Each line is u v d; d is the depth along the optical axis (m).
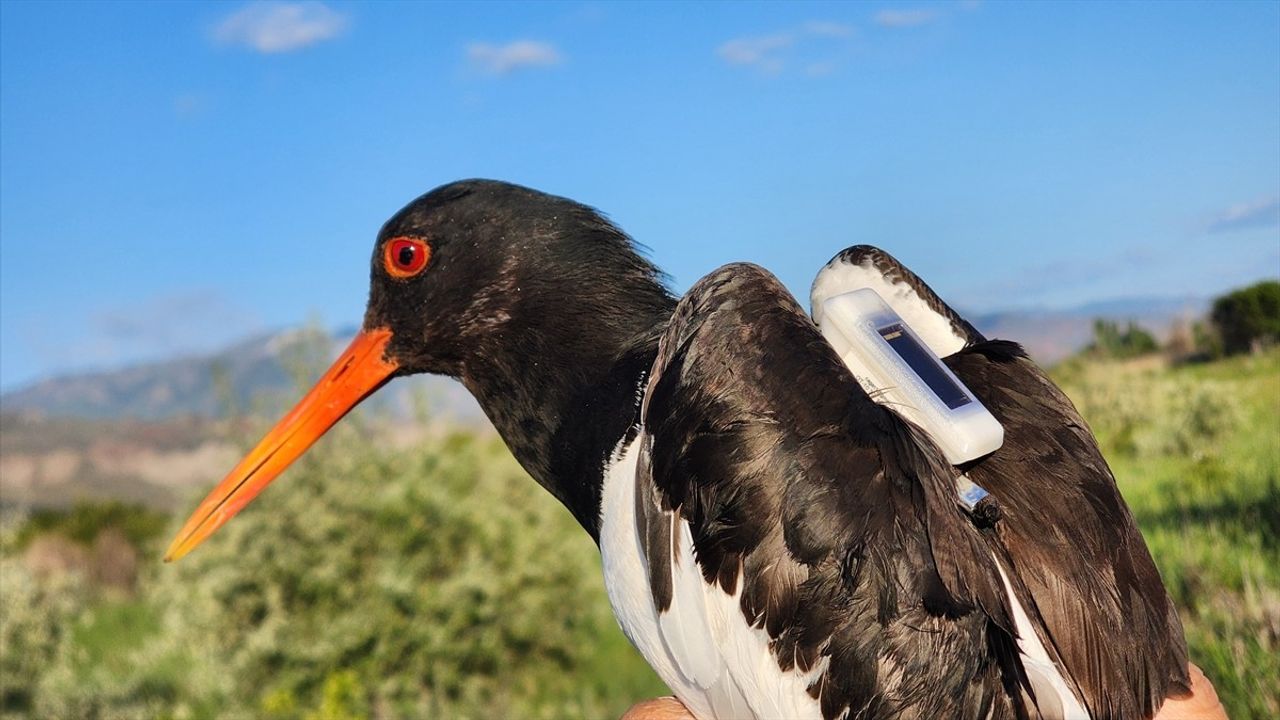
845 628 2.19
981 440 2.38
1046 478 2.54
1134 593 2.50
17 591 10.39
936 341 2.90
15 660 9.88
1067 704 2.37
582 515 3.05
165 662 10.02
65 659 10.12
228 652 9.15
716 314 2.45
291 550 9.12
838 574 2.20
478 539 9.38
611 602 2.83
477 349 3.25
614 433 2.92
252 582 9.09
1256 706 3.66
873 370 2.53
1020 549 2.46
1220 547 4.27
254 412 10.93
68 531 18.00
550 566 9.37
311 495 9.39
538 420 3.13
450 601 8.88
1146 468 5.32
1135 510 4.84
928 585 2.16
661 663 2.73
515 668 9.08
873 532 2.19
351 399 3.51
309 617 8.95
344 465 9.63
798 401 2.30
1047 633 2.41
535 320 3.13
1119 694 2.41
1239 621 3.90
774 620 2.27
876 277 2.95
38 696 9.47
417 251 3.29
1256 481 4.65
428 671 8.83
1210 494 4.72
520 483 10.75
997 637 2.22
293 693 8.83
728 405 2.35
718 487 2.33
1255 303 5.97
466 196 3.27
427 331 3.32
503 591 9.08
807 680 2.25
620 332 3.06
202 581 9.23
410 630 8.81
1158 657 2.50
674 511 2.46
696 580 2.43
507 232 3.18
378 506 9.23
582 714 7.97
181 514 10.71
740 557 2.31
